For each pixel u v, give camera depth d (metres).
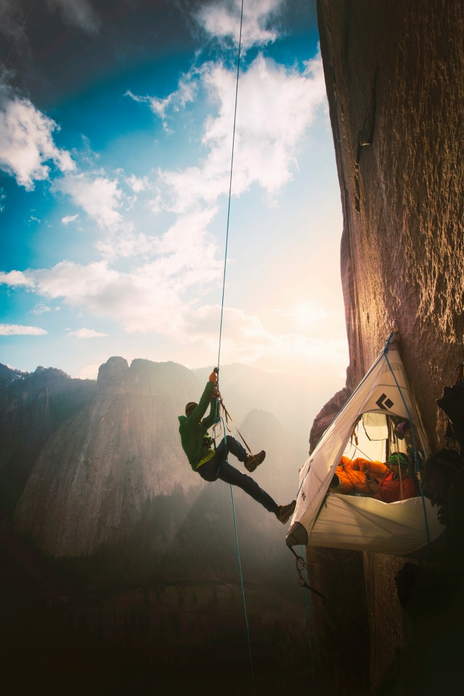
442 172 5.22
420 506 5.49
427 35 5.15
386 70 6.84
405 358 7.29
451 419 4.66
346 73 9.92
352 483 6.05
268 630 111.38
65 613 126.88
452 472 4.76
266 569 150.50
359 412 6.68
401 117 6.39
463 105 4.50
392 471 6.10
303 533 5.49
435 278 5.84
